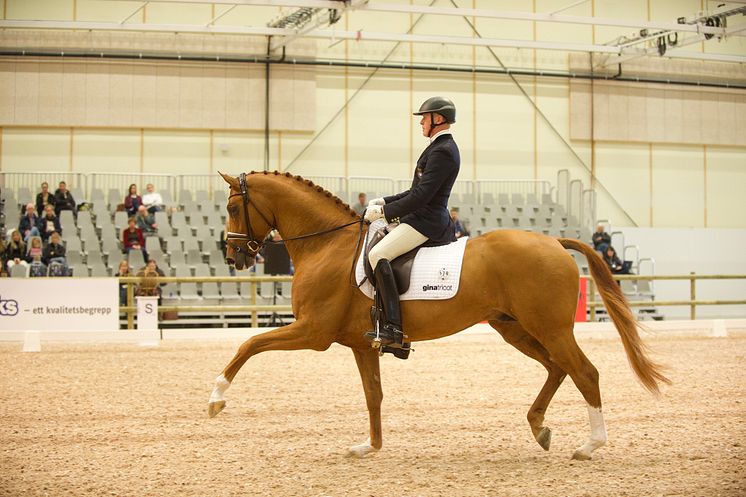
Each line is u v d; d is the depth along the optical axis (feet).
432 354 44.65
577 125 79.41
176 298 58.23
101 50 69.92
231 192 22.56
